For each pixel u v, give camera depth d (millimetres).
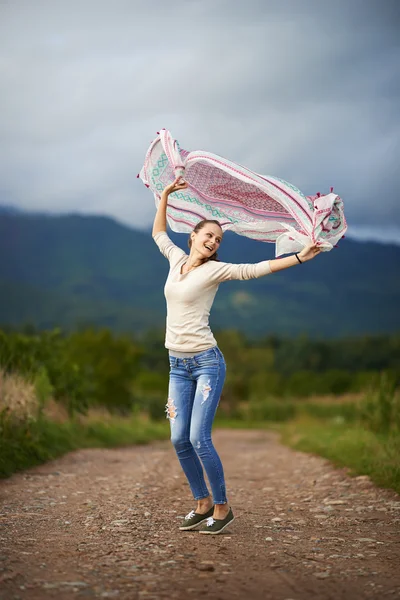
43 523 5965
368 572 4547
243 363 78375
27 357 15344
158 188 6578
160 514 6535
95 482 8859
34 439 11453
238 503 7629
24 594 3893
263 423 49125
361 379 69500
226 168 5984
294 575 4445
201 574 4398
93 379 34000
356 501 7633
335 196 5566
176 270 5836
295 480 9883
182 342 5633
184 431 5727
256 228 6375
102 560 4695
